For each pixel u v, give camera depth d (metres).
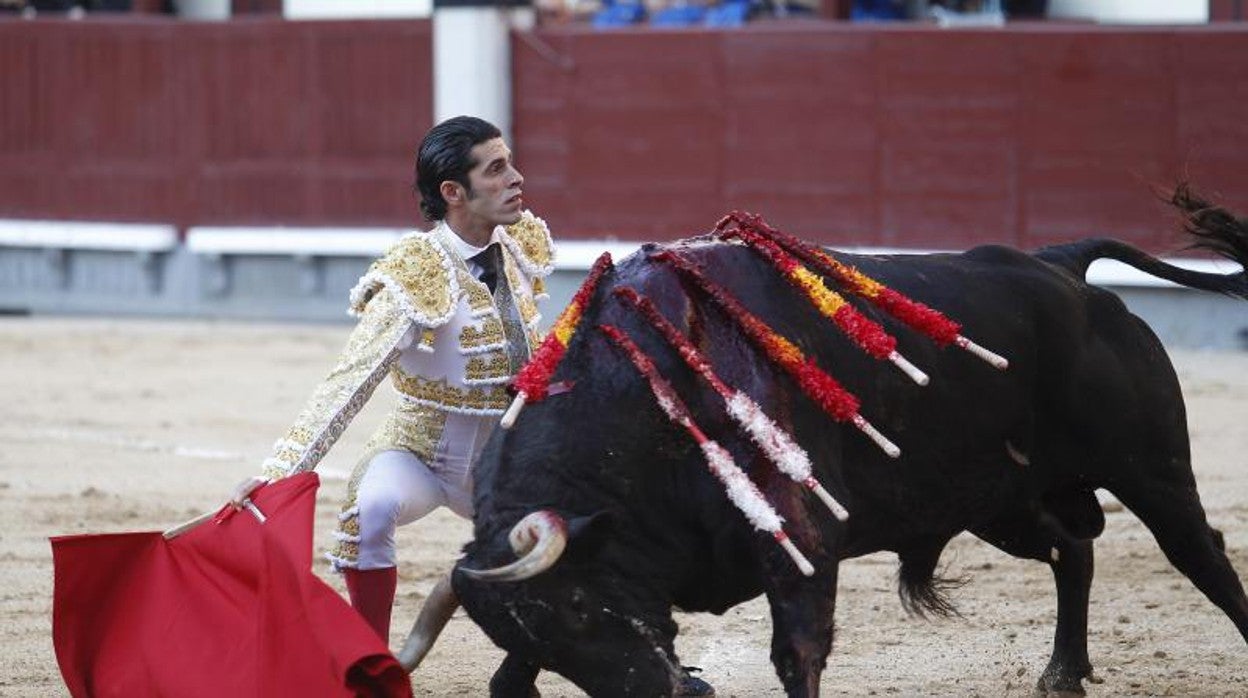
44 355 29.06
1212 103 27.02
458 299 9.89
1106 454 10.59
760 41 29.64
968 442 10.04
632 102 30.53
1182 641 12.70
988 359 9.41
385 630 10.09
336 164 33.19
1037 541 11.23
